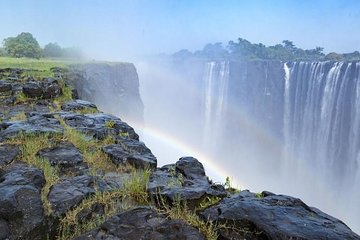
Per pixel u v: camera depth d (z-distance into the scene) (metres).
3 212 3.54
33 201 3.85
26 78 16.73
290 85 64.81
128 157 6.25
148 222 3.87
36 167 5.41
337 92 52.62
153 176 5.54
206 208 4.31
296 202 4.31
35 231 3.58
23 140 6.74
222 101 79.06
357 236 3.50
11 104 12.18
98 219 4.06
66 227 3.88
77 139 7.14
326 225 3.69
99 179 5.29
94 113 11.13
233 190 5.36
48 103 12.90
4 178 4.63
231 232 3.72
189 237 3.61
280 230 3.52
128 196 4.77
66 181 4.98
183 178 5.47
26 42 63.84
